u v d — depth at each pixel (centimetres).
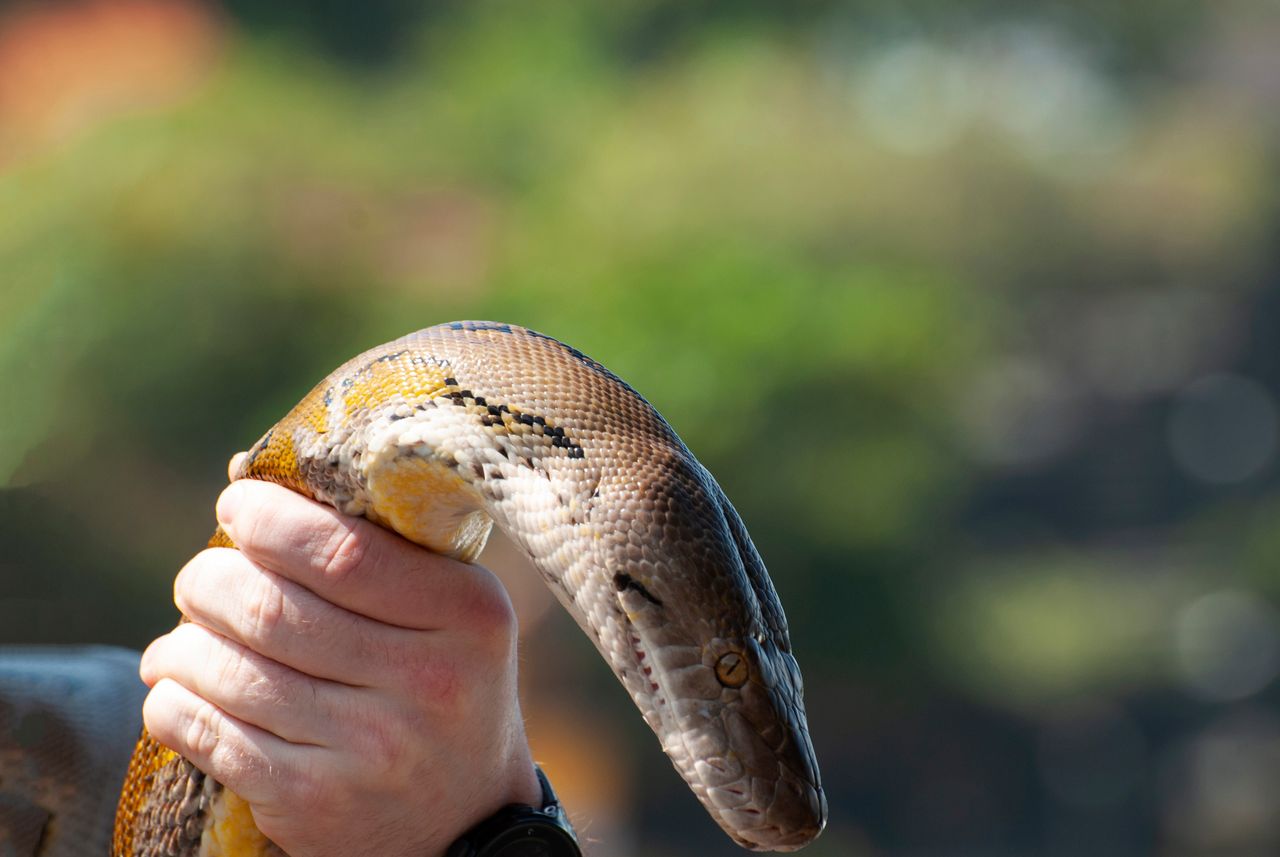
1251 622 6109
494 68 4272
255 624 309
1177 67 8262
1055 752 4812
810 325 3241
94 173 2456
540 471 340
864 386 3297
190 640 318
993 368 5728
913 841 3862
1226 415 7438
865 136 4747
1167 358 7325
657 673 334
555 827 331
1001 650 4700
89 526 1988
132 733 414
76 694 414
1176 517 7281
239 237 2580
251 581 311
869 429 3328
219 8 4322
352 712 312
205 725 314
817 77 5012
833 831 3609
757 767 331
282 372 2581
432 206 3203
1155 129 7594
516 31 4559
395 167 3225
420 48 4756
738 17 5462
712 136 3991
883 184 4512
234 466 371
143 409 2252
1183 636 6009
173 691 319
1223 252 7194
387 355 354
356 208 2848
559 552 339
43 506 1822
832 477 3244
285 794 311
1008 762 4475
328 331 2684
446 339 354
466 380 344
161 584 2070
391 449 336
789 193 3928
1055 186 6312
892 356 3369
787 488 3197
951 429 3969
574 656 2511
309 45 4519
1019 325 6388
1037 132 6538
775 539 3222
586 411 347
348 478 341
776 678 341
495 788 331
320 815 313
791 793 332
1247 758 5181
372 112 3772
